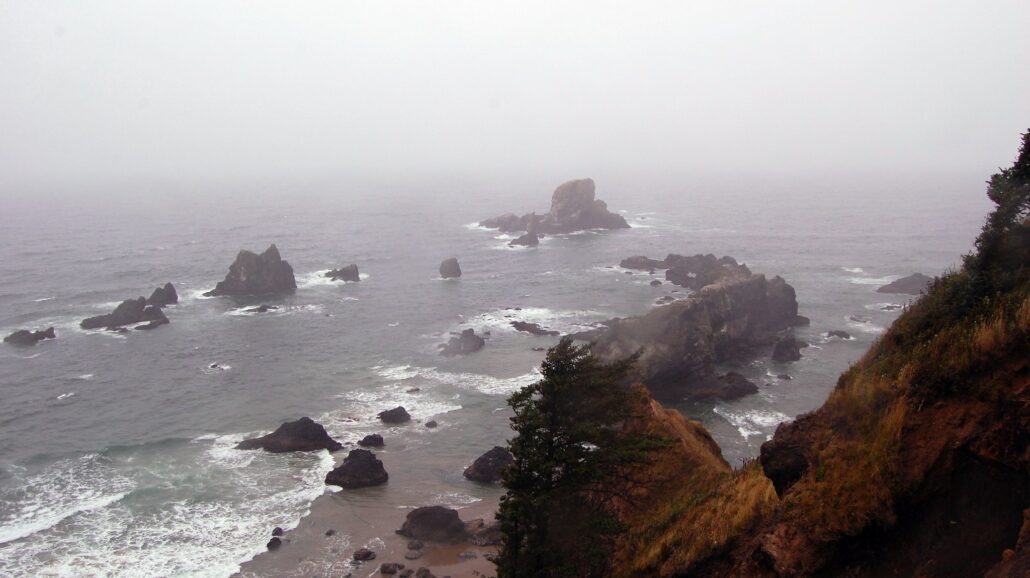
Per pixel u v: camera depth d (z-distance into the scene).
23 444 64.31
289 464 59.72
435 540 48.75
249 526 50.34
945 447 14.49
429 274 144.62
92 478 57.28
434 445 64.06
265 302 120.19
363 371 84.25
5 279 139.62
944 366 15.30
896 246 171.75
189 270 149.25
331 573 44.97
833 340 93.38
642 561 23.11
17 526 49.62
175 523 50.44
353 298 123.12
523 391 25.61
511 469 24.53
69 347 94.56
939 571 13.84
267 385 79.75
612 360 76.06
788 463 18.59
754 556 17.33
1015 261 16.70
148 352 92.19
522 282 134.88
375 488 56.31
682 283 128.12
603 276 138.62
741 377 76.81
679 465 29.73
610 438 24.81
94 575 43.94
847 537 15.27
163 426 68.31
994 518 13.51
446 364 86.19
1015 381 13.87
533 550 24.25
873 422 16.45
